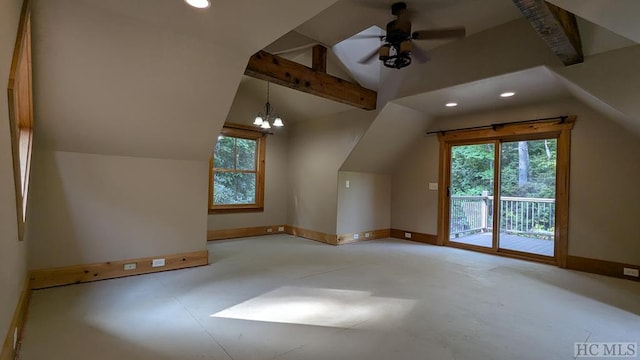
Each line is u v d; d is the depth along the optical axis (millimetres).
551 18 2295
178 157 3836
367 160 5754
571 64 3023
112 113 2953
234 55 2773
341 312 2617
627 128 3588
